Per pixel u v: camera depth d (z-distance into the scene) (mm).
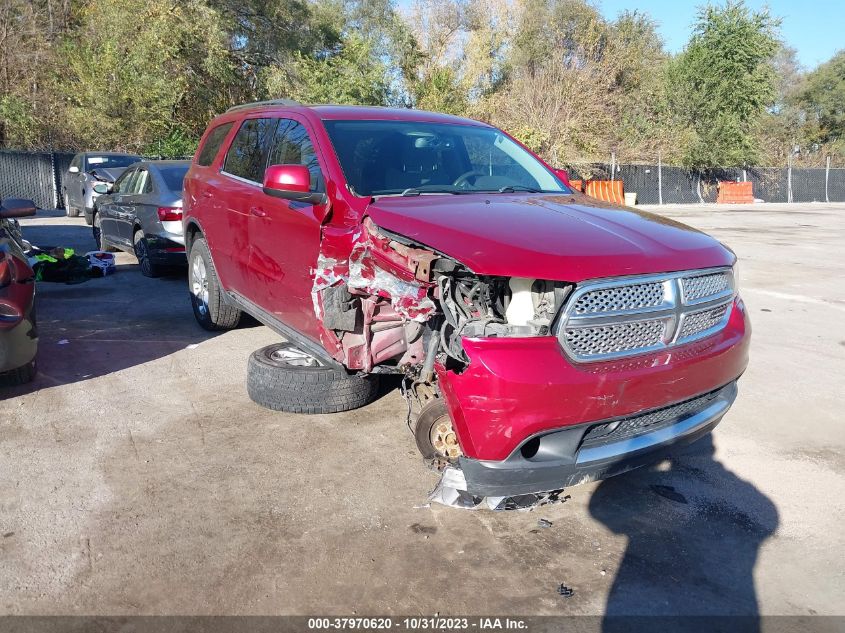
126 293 8391
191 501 3500
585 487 3748
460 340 2963
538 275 2859
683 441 3350
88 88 22344
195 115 25078
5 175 20422
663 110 34000
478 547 3158
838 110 53812
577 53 31984
